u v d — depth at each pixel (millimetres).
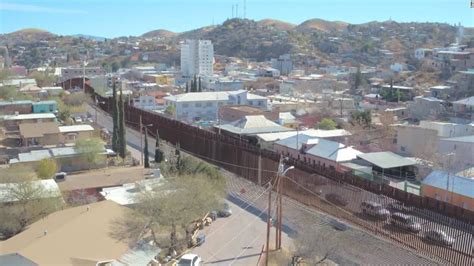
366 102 95938
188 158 43656
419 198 32281
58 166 47344
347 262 26750
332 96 101562
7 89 75000
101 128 63406
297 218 33438
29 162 45875
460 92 97000
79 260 25656
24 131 56406
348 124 70625
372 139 62375
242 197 38469
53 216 31703
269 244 29766
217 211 34656
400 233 30062
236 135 59344
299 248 27484
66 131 57469
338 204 34531
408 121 79062
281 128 62188
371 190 34406
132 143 58094
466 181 39156
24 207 33000
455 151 50156
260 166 41594
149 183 36469
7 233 32281
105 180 41344
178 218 30016
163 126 59531
